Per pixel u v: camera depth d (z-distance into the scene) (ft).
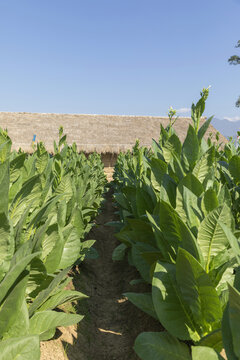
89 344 9.41
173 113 11.30
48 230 8.08
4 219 4.53
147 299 7.57
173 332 6.16
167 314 6.31
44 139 97.09
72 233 8.86
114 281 15.64
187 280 5.78
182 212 7.14
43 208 6.16
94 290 14.08
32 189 6.87
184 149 8.83
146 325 9.68
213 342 5.61
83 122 108.88
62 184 10.62
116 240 21.89
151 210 11.23
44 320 6.48
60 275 6.42
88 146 93.81
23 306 5.38
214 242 6.22
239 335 4.31
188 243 6.15
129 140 102.68
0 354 4.33
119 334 10.37
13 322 4.85
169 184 8.54
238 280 5.12
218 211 5.95
